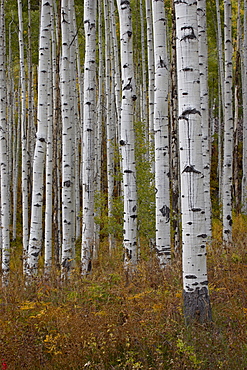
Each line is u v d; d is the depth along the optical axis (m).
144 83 17.31
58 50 10.22
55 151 11.28
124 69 7.63
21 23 15.27
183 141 4.91
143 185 11.77
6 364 4.21
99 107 16.42
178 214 10.41
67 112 8.52
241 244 8.98
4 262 10.11
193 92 4.90
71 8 11.35
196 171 4.84
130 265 6.75
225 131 11.27
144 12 23.91
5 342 4.45
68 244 8.34
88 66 7.89
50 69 13.95
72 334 4.48
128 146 7.66
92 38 7.89
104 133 23.20
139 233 11.95
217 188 23.44
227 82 11.14
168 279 6.09
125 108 7.66
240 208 17.88
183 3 4.93
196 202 4.84
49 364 4.32
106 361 4.36
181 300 5.15
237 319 4.61
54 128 10.96
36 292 6.03
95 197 13.01
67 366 4.29
